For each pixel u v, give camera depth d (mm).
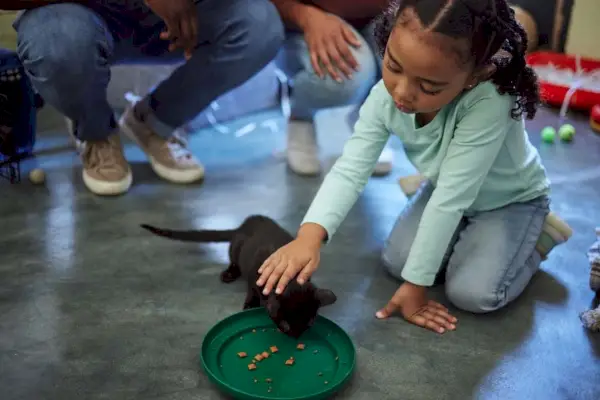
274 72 2703
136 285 1565
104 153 2016
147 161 2230
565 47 3201
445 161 1390
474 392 1271
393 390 1265
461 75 1183
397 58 1170
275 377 1260
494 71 1283
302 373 1275
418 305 1467
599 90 2756
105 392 1233
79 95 1866
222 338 1356
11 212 1867
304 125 2225
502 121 1354
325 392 1186
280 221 1875
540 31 3264
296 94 2160
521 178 1550
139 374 1282
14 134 2133
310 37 2033
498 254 1522
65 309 1467
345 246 1776
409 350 1380
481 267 1509
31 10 1834
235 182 2111
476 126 1339
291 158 2195
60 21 1784
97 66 1849
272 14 1993
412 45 1137
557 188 2121
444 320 1463
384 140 1496
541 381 1309
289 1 2115
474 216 1614
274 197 2021
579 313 1517
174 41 1957
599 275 1562
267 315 1432
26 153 2195
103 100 1939
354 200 1471
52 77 1820
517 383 1301
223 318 1458
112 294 1526
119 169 2014
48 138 2359
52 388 1238
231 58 2002
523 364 1354
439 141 1420
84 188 2025
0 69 2025
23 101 2102
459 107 1343
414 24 1138
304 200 2010
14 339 1364
